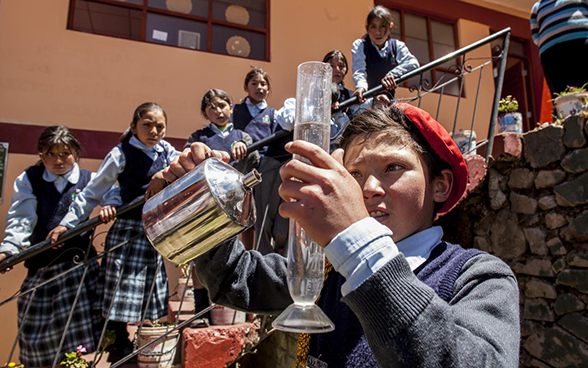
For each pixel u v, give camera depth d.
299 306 0.66
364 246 0.56
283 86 5.43
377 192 0.84
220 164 0.82
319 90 0.69
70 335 2.45
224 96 3.17
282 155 2.92
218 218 0.75
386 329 0.53
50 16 4.44
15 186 2.64
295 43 5.61
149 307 2.48
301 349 0.90
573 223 2.50
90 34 4.57
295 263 0.67
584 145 2.46
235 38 5.41
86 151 4.33
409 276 0.56
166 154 2.85
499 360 0.54
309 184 0.57
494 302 0.67
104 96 4.52
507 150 2.88
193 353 2.37
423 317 0.53
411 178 0.87
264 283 1.06
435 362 0.51
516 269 2.85
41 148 2.62
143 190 2.62
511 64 7.74
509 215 2.93
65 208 2.68
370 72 3.58
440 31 6.77
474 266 0.80
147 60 4.78
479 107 6.59
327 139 0.68
